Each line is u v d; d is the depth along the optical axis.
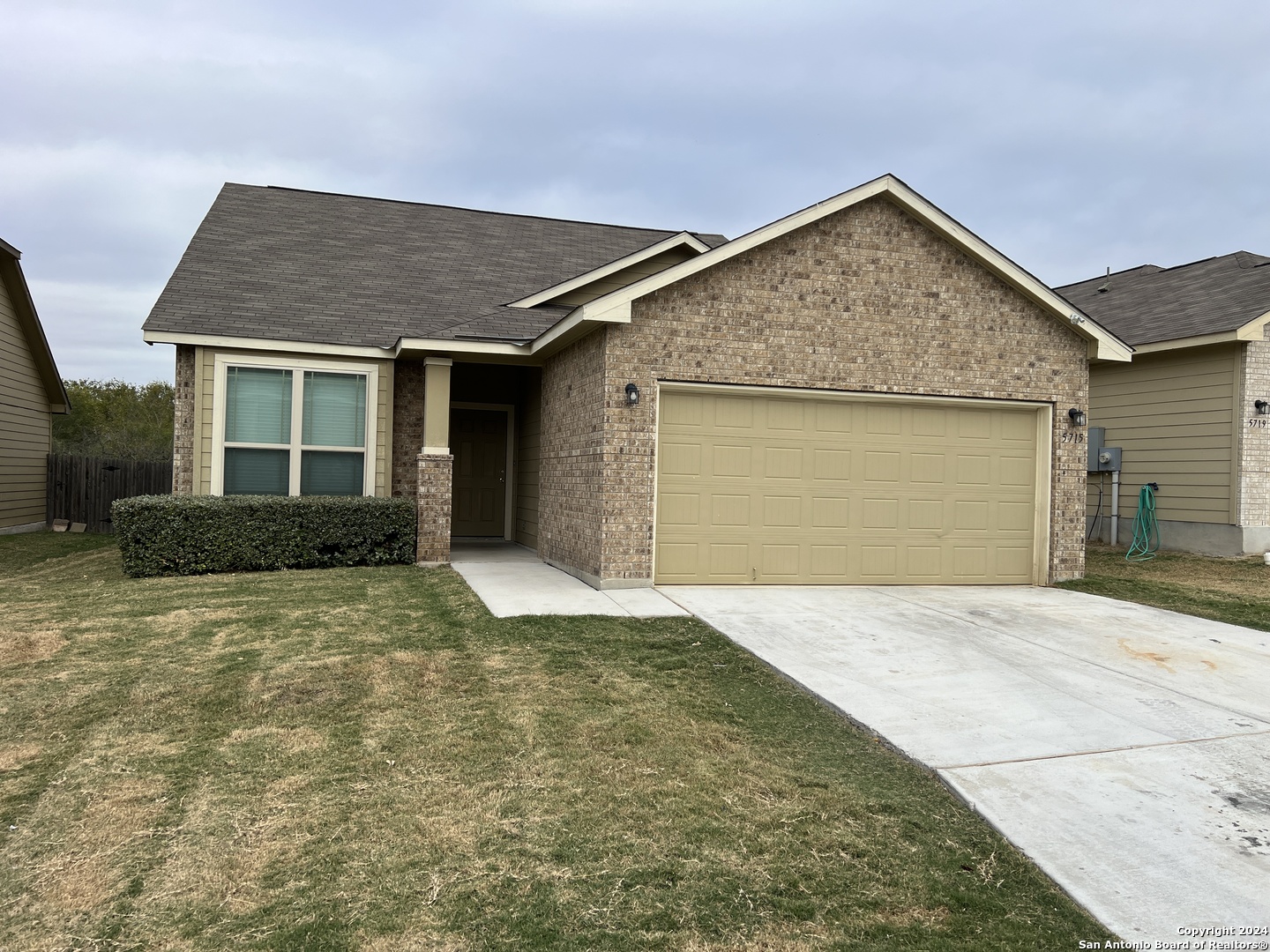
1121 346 10.55
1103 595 9.76
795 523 9.88
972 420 10.48
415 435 12.19
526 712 5.21
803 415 9.89
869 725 5.10
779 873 3.43
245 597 8.36
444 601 8.23
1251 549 12.67
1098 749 4.80
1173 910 3.24
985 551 10.52
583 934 2.97
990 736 4.96
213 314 11.09
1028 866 3.55
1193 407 13.38
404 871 3.38
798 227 9.60
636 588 9.17
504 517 14.59
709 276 9.41
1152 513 13.85
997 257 10.07
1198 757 4.71
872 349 9.91
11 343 16.25
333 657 6.25
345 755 4.54
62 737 4.77
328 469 11.49
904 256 10.02
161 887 3.25
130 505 9.61
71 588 8.95
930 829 3.85
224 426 10.96
